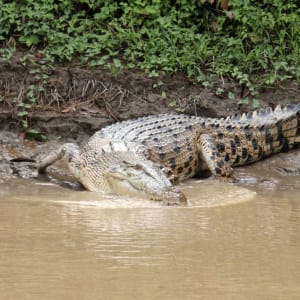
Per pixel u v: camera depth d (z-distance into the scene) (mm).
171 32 33062
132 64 31969
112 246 15922
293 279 13711
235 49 32812
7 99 30250
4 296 12359
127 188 23266
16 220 18609
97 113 30469
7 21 32656
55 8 33469
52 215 19438
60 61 31891
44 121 29781
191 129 27844
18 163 27297
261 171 28156
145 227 18062
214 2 34219
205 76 31922
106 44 32531
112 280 13383
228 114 31031
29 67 31281
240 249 15945
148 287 12984
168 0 34062
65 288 12852
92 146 25969
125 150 25094
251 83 31766
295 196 23766
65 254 15156
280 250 15945
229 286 13156
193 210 20797
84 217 19266
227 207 21391
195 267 14375
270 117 29188
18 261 14547
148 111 30938
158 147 26422
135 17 33500
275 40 33594
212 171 27000
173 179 24484
